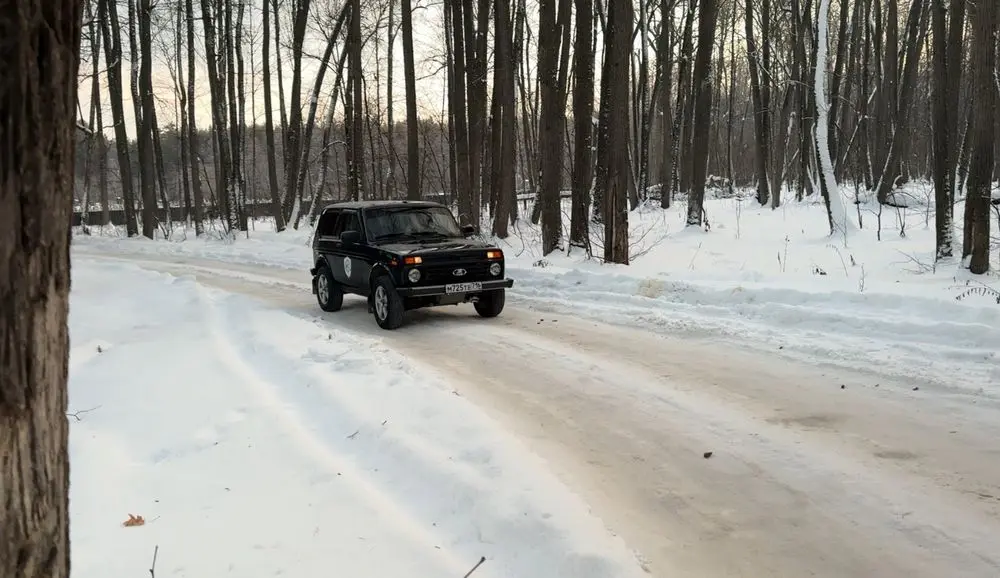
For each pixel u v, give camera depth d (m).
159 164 41.00
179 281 15.98
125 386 7.38
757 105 35.16
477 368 8.47
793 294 11.03
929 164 42.47
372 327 11.45
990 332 8.11
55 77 1.87
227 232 30.09
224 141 30.47
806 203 31.72
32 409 1.86
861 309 10.05
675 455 5.57
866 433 5.88
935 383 7.05
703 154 24.48
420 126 46.31
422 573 3.73
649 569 3.96
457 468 5.01
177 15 35.81
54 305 1.92
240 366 8.14
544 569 3.82
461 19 24.95
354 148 27.41
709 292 11.89
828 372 7.65
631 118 42.16
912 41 29.05
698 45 24.11
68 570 2.06
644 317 11.01
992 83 13.23
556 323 11.07
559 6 24.25
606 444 5.85
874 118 41.50
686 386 7.38
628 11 15.82
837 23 46.31
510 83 21.72
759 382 7.41
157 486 4.90
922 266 15.17
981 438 5.66
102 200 44.41
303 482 4.92
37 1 1.81
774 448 5.63
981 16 13.22
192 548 4.00
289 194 34.50
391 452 5.48
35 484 1.88
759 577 3.88
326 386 7.12
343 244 12.02
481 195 29.86
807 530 4.37
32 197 1.83
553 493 4.58
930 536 4.23
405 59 22.53
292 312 13.09
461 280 11.26
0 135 1.77
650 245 21.42
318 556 3.90
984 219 13.48
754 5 37.88
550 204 18.17
